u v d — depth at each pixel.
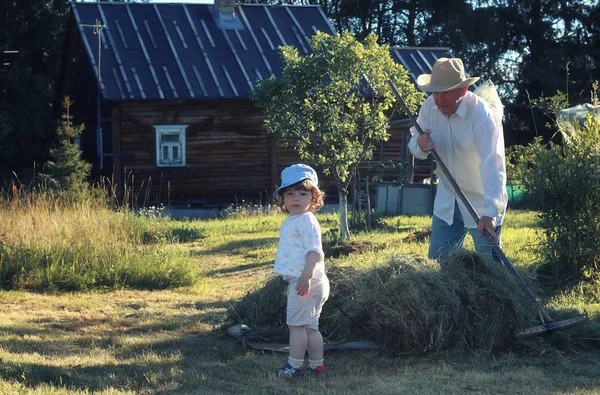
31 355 5.44
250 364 5.29
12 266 9.17
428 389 4.55
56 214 11.10
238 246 13.31
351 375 5.02
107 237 10.39
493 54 37.47
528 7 38.47
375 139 13.09
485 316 5.47
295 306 5.03
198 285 9.32
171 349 5.77
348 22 41.59
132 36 23.47
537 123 36.09
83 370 5.07
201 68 22.77
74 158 20.80
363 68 12.39
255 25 24.86
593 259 7.87
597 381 4.75
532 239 10.96
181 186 22.22
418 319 5.41
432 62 26.22
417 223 15.63
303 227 5.08
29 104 31.81
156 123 21.98
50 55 34.03
